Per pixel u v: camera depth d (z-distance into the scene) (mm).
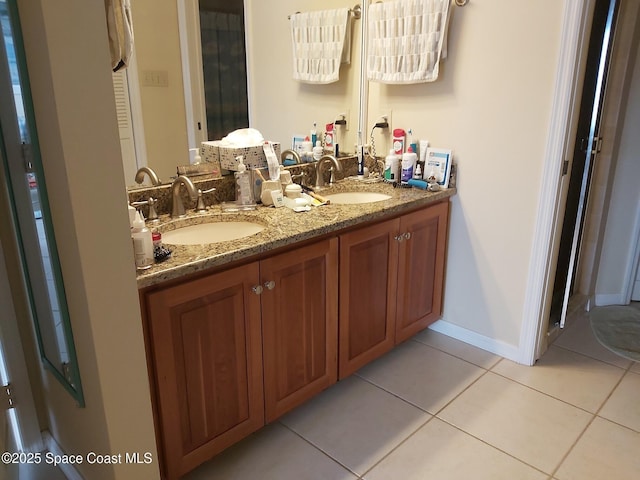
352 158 2596
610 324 2779
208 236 1845
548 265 2221
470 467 1742
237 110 2088
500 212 2287
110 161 1154
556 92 1983
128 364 1301
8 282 1712
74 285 1233
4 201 1642
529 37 2014
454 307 2602
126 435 1348
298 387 1900
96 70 1093
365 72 2523
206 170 1981
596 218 2797
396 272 2229
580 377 2275
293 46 2238
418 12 2199
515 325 2371
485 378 2271
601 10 2340
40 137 1182
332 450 1833
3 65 1333
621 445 1844
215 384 1590
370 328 2178
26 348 1789
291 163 2365
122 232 1211
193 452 1579
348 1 2387
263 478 1703
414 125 2469
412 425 1962
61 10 1021
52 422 1802
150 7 1728
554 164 2059
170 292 1381
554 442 1861
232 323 1583
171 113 1853
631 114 2678
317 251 1796
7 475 1593
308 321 1860
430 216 2328
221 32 1974
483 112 2221
